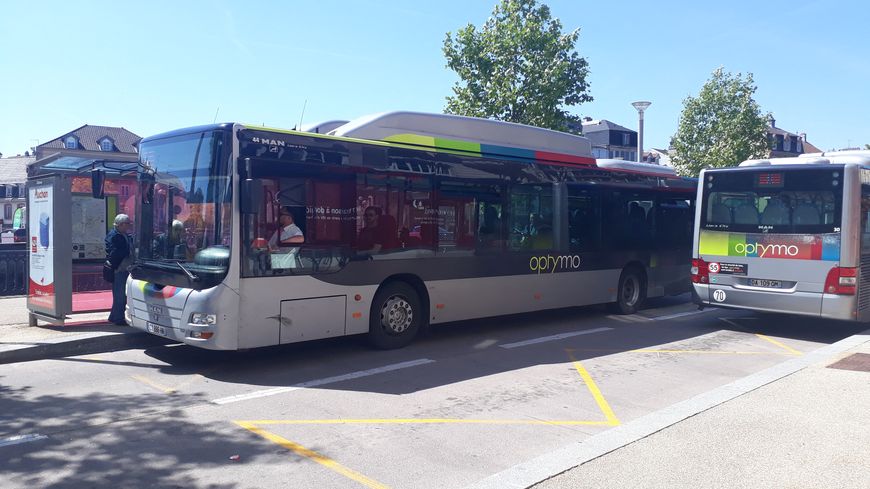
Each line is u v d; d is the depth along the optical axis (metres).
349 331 8.80
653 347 10.02
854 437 5.33
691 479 4.51
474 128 10.54
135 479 4.85
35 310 10.35
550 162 11.66
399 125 9.56
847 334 11.39
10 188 55.22
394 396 7.14
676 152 34.41
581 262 12.10
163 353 9.32
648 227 13.59
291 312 8.12
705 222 11.75
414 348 9.70
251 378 7.89
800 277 10.58
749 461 4.83
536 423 6.23
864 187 10.45
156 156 8.62
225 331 7.56
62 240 9.91
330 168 8.52
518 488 4.36
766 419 5.79
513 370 8.41
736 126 32.00
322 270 8.42
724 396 6.54
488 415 6.48
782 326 12.18
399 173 9.30
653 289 13.73
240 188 7.72
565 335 10.97
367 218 8.94
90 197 16.30
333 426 6.10
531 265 11.16
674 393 7.37
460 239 10.11
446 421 6.27
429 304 9.77
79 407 6.66
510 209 10.85
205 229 7.82
